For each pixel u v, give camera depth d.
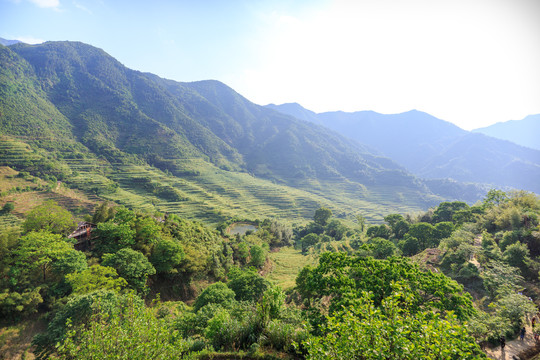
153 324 11.32
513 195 53.88
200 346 15.79
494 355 19.67
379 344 8.38
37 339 22.22
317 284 20.95
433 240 58.09
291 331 14.89
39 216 44.81
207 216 151.00
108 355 9.60
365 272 20.86
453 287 20.02
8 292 28.72
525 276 30.92
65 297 29.70
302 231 118.94
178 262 41.28
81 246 40.31
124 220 44.75
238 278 38.44
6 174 122.56
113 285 30.88
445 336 8.18
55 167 154.38
